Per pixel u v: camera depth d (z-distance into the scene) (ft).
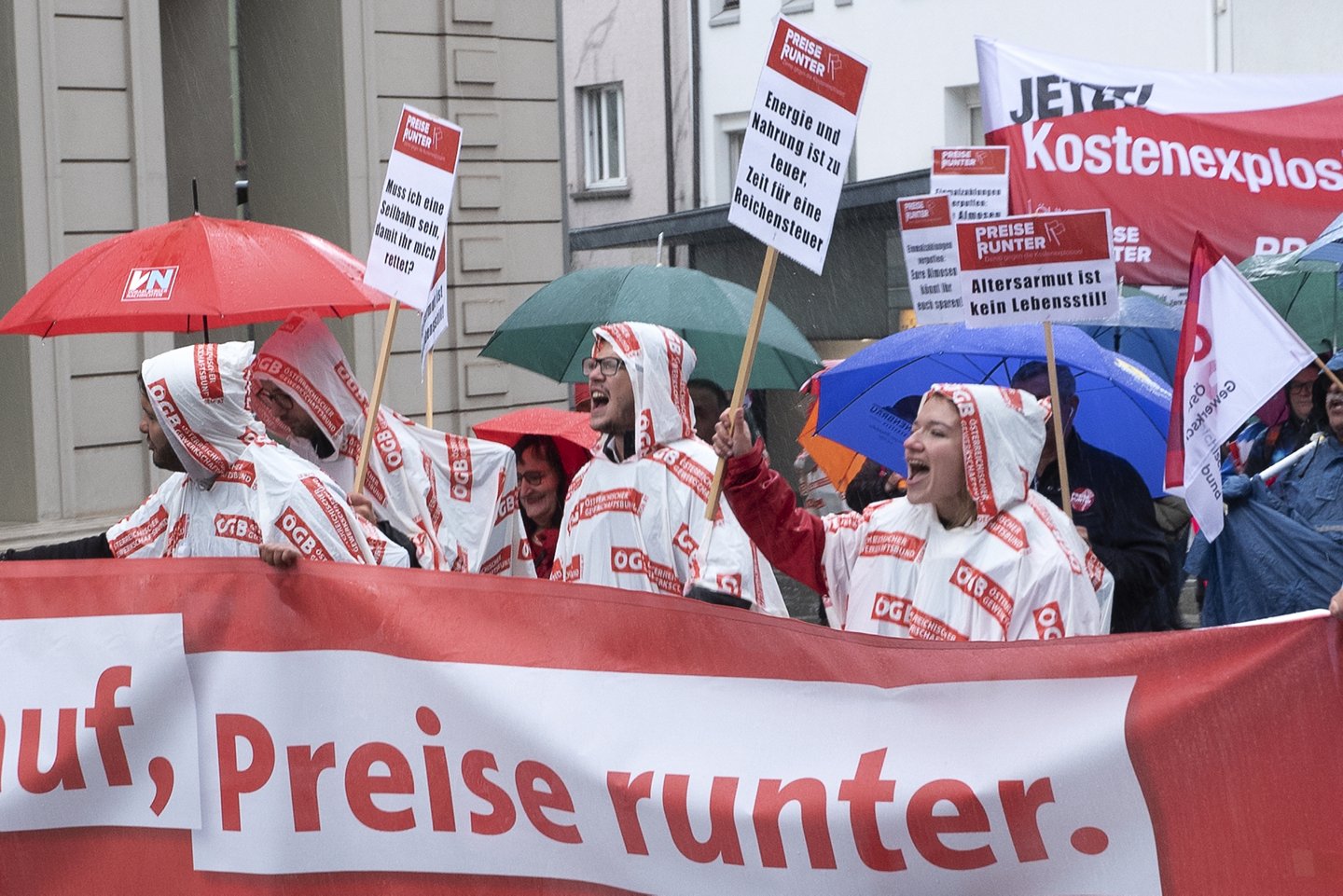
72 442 32.65
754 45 82.12
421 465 19.04
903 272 61.82
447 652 12.42
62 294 18.11
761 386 25.57
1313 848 10.78
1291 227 25.48
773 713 11.78
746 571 15.94
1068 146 25.81
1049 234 14.69
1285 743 10.84
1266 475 20.08
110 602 13.09
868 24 76.38
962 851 11.35
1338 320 27.68
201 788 12.96
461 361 39.73
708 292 25.07
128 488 33.71
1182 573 22.24
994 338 18.71
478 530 19.60
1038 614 13.26
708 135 85.30
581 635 12.21
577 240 69.82
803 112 14.02
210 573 12.95
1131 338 25.16
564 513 17.85
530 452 21.42
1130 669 11.15
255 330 38.14
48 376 32.22
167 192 35.14
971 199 18.81
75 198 32.78
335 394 18.71
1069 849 11.20
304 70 38.42
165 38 37.91
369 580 12.66
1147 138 25.71
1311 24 61.00
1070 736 11.19
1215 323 13.93
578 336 26.43
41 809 13.21
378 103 38.55
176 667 13.00
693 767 11.84
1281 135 25.53
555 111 41.83
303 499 14.49
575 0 90.63
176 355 14.52
